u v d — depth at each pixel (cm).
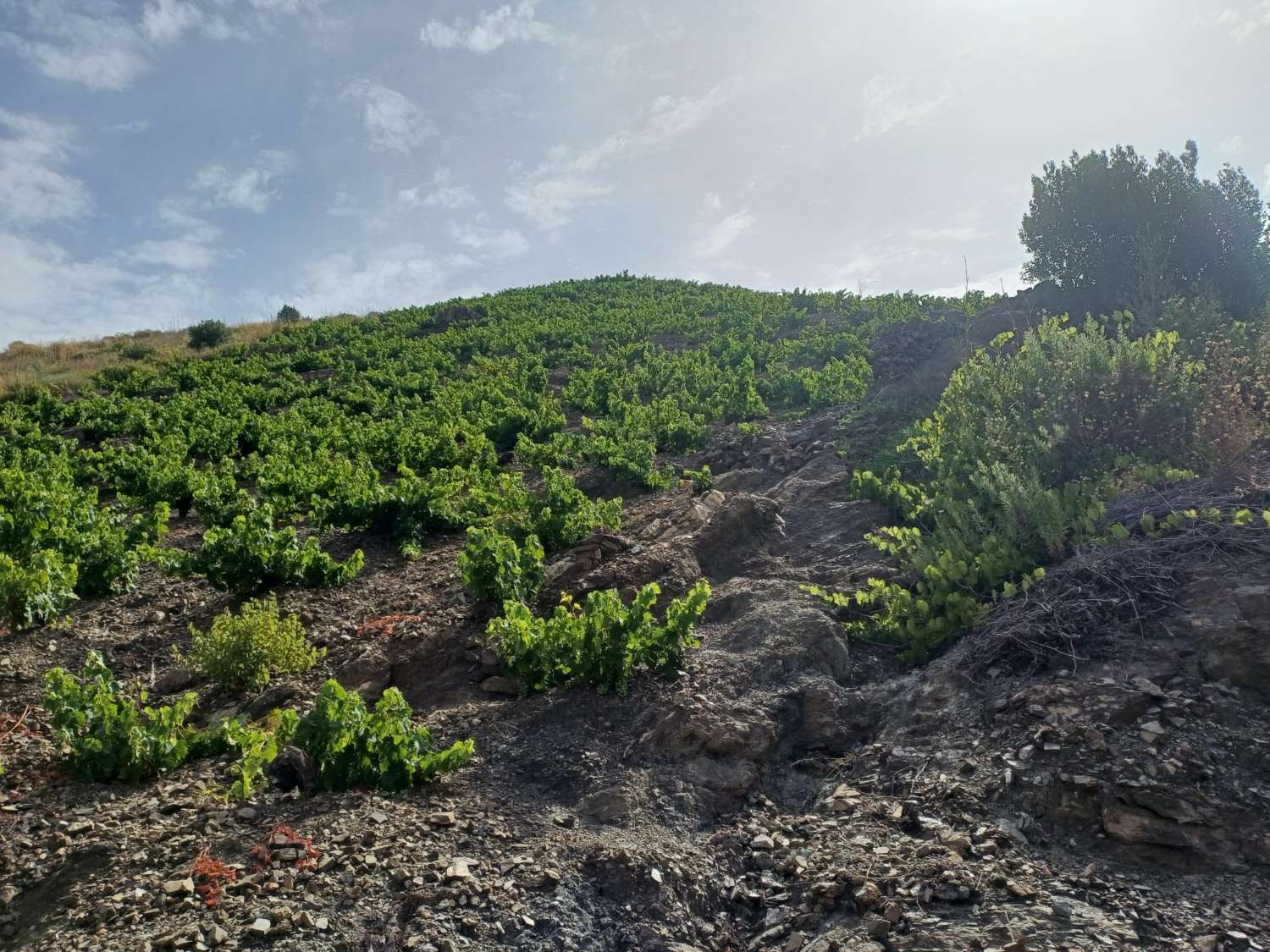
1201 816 318
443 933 298
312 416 2053
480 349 2961
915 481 904
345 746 409
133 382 2686
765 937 314
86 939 300
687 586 702
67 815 398
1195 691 374
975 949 273
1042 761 361
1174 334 639
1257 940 265
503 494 1113
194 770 450
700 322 3069
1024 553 540
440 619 701
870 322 2553
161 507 988
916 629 526
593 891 330
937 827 347
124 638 701
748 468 1213
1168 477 537
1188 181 1249
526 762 443
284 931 296
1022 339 1230
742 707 472
